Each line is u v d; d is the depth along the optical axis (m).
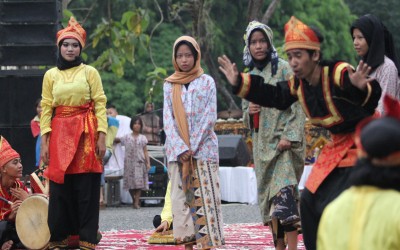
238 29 58.78
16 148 25.58
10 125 25.58
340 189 10.22
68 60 15.15
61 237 15.29
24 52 25.33
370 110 10.22
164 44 58.94
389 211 6.45
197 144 14.26
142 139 30.38
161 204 32.53
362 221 6.48
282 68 14.27
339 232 6.55
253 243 17.42
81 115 15.05
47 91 15.16
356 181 6.71
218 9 57.84
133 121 30.47
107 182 31.81
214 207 14.34
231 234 19.45
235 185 31.53
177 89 14.47
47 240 16.08
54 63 25.30
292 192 14.02
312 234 10.53
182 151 14.25
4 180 16.67
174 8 40.00
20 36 25.33
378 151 6.66
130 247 16.91
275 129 14.20
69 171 14.94
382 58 12.31
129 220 24.77
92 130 15.01
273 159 14.14
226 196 31.64
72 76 15.07
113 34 34.69
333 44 61.34
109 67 34.78
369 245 6.41
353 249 6.45
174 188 14.45
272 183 14.13
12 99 25.58
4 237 16.41
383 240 6.39
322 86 10.27
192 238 14.42
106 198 31.84
